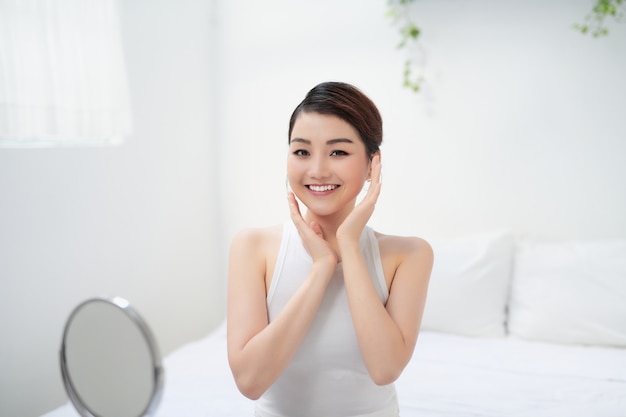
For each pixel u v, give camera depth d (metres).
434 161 2.58
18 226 1.88
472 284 2.25
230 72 2.90
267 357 0.93
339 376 1.00
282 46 2.79
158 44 2.56
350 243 0.99
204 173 2.91
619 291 2.06
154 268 2.57
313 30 2.73
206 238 2.95
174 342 2.73
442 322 2.24
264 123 2.86
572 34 2.34
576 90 2.36
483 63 2.47
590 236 2.38
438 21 2.52
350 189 0.99
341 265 1.05
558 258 2.22
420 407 1.59
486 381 1.77
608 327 2.04
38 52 1.81
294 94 2.79
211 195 2.97
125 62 2.37
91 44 2.02
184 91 2.74
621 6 2.26
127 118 2.21
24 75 1.77
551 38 2.37
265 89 2.84
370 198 1.01
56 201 2.03
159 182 2.59
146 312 2.53
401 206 2.64
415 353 2.02
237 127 2.92
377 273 1.05
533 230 2.46
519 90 2.43
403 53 2.58
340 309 1.02
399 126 2.62
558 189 2.41
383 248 1.07
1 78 1.69
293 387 1.02
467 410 1.56
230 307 1.03
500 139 2.47
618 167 2.32
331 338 1.00
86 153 2.16
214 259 3.03
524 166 2.45
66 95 1.92
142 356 0.99
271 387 1.03
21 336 1.90
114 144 2.22
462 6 2.48
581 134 2.37
